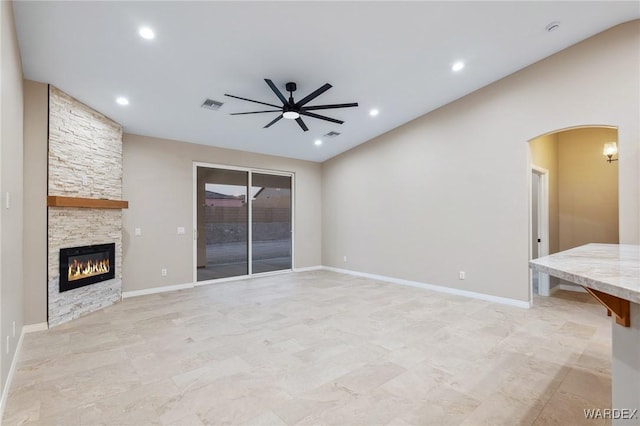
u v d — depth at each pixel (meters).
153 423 1.87
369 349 2.89
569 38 3.54
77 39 2.89
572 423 1.84
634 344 1.28
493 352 2.80
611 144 4.62
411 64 3.76
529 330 3.33
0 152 2.09
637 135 3.27
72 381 2.36
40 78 3.49
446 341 3.05
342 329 3.41
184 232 5.61
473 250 4.68
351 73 3.84
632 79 3.31
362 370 2.49
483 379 2.35
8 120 2.39
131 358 2.74
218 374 2.45
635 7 3.08
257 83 3.85
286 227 7.25
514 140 4.22
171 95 4.02
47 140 3.60
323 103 4.64
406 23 3.02
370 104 4.80
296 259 7.26
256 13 2.71
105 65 3.32
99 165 4.34
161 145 5.41
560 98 3.79
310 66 3.59
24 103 3.45
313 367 2.55
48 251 3.57
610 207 4.86
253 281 6.09
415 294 4.95
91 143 4.21
